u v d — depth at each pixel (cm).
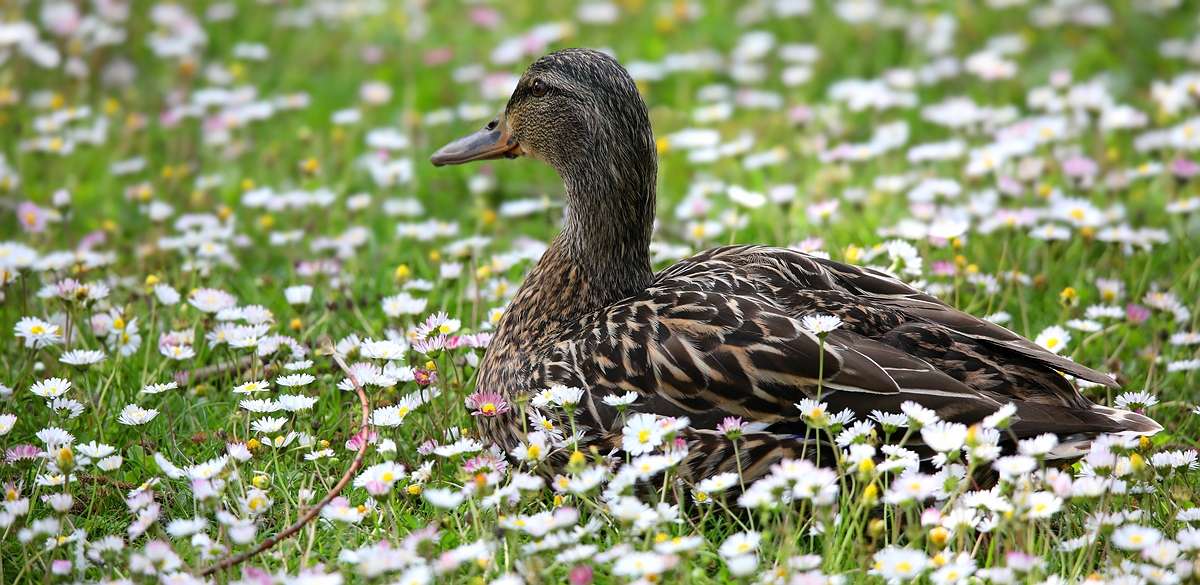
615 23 1914
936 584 617
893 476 753
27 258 1034
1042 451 666
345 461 823
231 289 1152
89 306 934
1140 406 866
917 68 1755
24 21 1784
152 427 880
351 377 843
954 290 1044
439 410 896
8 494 721
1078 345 970
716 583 681
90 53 1742
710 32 1909
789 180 1416
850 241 1179
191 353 898
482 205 1340
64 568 656
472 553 636
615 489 676
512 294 1062
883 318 791
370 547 686
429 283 1047
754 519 764
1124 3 1853
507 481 798
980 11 1938
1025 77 1717
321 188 1361
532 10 1992
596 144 884
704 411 768
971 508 679
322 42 1866
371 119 1631
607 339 803
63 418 801
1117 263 1130
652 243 1159
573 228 899
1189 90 1421
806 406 716
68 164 1477
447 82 1778
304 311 990
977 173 1248
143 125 1505
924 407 730
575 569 640
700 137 1359
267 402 786
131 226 1340
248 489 761
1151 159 1450
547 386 810
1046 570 692
